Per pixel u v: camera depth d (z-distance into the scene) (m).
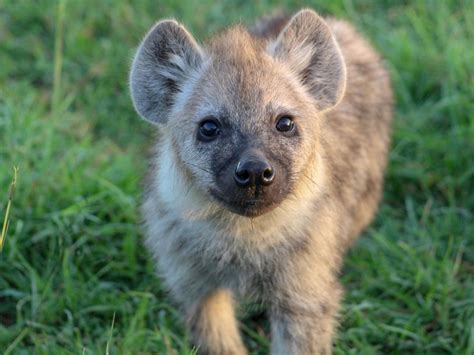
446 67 8.03
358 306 6.13
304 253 5.39
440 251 6.69
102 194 6.75
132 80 5.38
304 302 5.46
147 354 5.72
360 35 7.21
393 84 7.90
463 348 5.92
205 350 5.69
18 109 7.48
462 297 6.27
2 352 5.70
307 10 5.39
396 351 5.98
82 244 6.42
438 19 8.41
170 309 6.17
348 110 6.29
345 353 5.91
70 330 5.86
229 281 5.59
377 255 6.67
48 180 6.77
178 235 5.45
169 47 5.39
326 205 5.49
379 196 6.87
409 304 6.25
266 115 4.93
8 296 6.22
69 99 7.82
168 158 5.33
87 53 8.52
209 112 4.96
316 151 5.27
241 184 4.71
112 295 6.19
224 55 5.17
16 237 6.32
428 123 7.74
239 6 8.99
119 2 8.82
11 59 8.44
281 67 5.27
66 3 8.77
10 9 8.81
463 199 7.17
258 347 6.16
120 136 7.82
